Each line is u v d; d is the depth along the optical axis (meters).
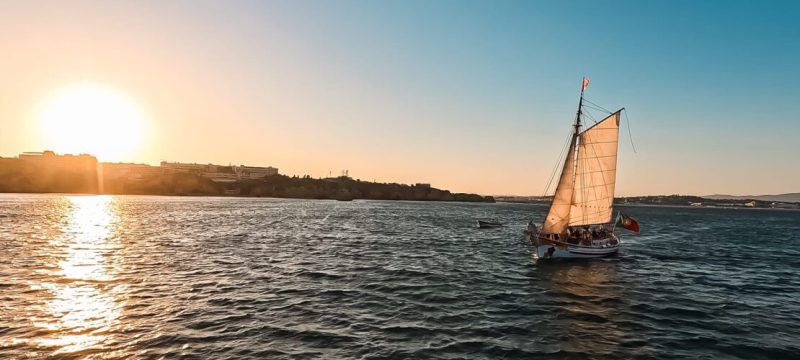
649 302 25.34
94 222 76.75
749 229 100.50
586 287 29.30
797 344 18.41
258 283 27.83
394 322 20.12
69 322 18.95
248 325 19.09
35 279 27.70
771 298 27.34
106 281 27.50
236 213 112.50
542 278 32.31
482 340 17.98
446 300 24.61
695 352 17.22
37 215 90.88
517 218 126.94
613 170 39.53
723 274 36.25
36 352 15.48
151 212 110.69
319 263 36.38
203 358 15.34
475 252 47.00
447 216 127.12
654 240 66.62
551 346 17.45
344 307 22.45
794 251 55.56
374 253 43.62
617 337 18.81
